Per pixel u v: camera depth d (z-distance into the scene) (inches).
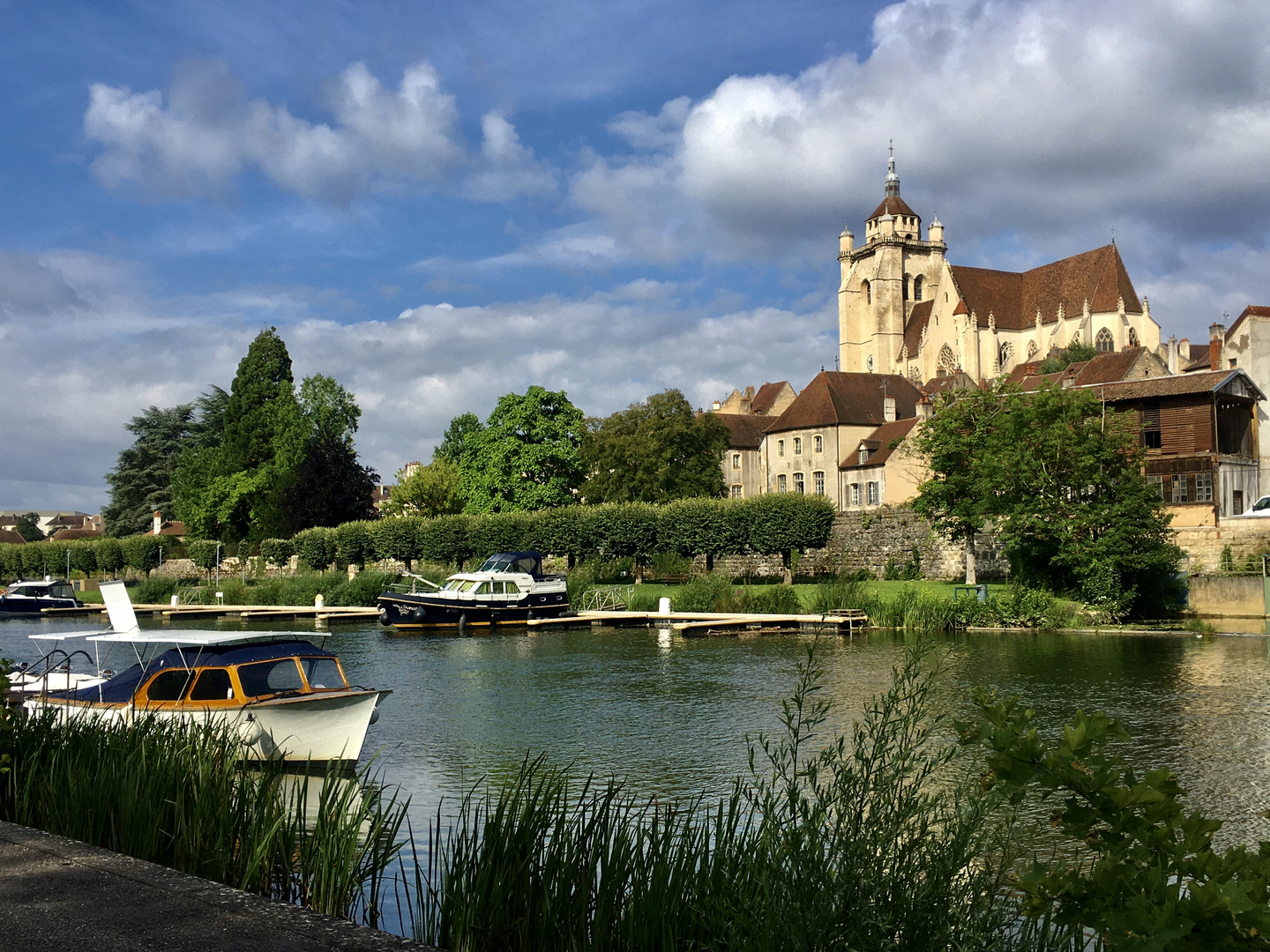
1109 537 1892.2
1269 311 2741.1
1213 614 1941.4
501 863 347.3
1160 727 932.6
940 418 2343.8
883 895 254.1
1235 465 2396.7
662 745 887.7
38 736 499.5
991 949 257.9
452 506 3996.1
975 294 5748.0
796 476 4101.9
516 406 3420.3
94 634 896.9
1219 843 601.9
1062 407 2050.9
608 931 313.4
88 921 272.1
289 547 3503.9
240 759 531.8
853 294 6456.7
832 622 1895.9
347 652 1705.2
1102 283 5438.0
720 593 2372.0
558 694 1198.9
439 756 850.8
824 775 727.1
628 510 2822.3
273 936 261.1
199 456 4384.8
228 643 831.7
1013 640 1700.3
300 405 3959.2
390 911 452.8
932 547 2593.5
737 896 283.0
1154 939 190.5
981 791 254.4
